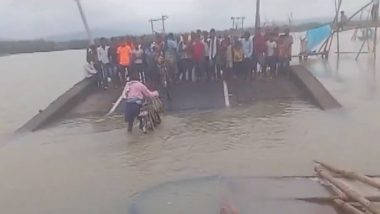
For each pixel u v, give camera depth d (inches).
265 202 270.2
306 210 257.4
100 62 701.3
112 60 697.0
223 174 327.0
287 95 608.7
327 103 529.7
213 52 673.6
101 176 346.3
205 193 293.3
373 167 321.1
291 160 348.2
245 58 676.1
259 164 343.9
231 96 615.8
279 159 352.8
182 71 685.3
